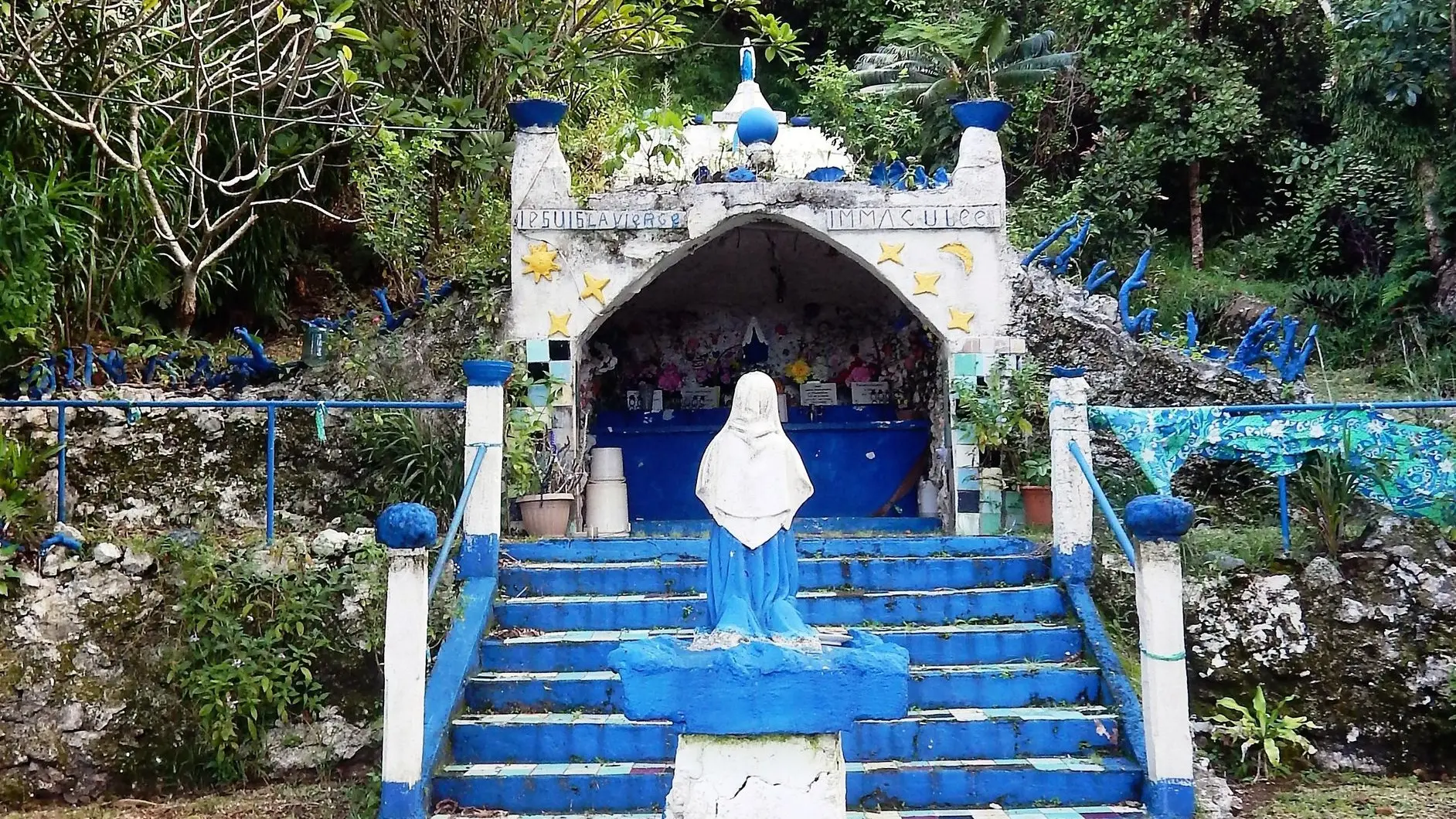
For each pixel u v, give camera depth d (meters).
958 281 9.32
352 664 7.04
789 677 4.88
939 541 8.13
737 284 10.89
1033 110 19.22
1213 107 18.38
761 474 5.37
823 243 10.25
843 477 10.66
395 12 11.38
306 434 8.61
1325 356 15.41
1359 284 16.16
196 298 10.77
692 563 7.92
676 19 13.73
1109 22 19.70
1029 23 20.38
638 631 7.35
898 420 10.77
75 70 9.01
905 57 19.45
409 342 9.34
